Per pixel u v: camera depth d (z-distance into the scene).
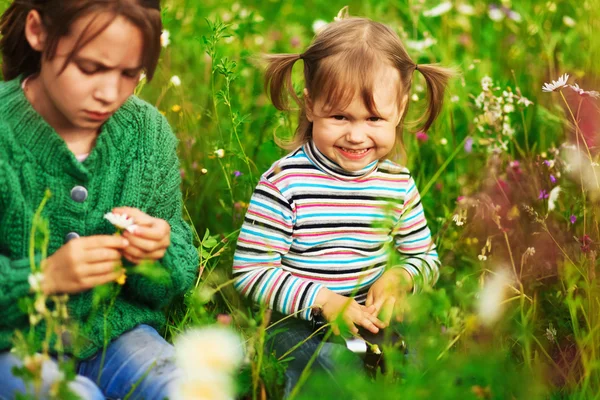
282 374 2.21
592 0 4.21
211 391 1.75
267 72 2.67
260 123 3.58
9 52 2.09
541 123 3.68
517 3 4.56
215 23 3.02
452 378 1.98
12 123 2.00
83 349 2.09
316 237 2.47
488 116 3.35
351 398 2.00
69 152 2.03
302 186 2.45
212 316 2.38
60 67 1.87
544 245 2.92
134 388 1.96
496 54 4.39
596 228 2.78
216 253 2.64
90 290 2.11
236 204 3.01
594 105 3.24
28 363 1.78
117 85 1.90
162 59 3.63
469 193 3.27
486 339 2.49
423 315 2.14
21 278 1.93
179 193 2.36
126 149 2.16
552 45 4.02
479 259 2.78
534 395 2.11
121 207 2.08
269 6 5.25
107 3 1.81
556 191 2.82
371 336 2.38
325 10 5.22
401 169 2.58
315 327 2.43
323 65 2.37
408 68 2.47
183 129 3.37
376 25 2.46
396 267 2.55
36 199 2.03
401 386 1.99
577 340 2.35
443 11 4.16
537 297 2.75
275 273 2.45
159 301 2.25
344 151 2.41
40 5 1.89
